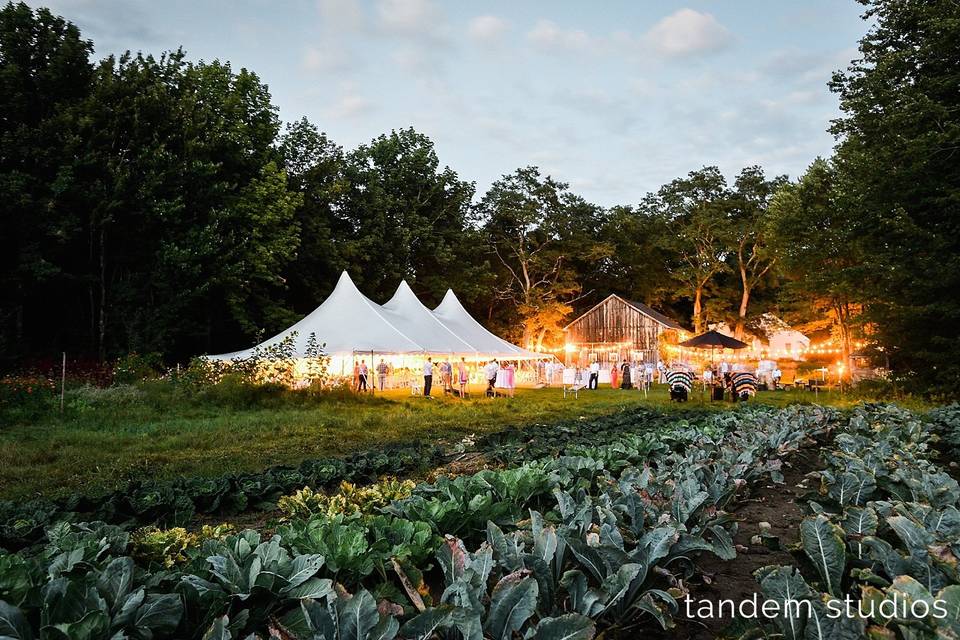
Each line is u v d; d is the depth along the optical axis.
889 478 3.58
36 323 23.34
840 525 2.59
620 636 2.17
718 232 43.41
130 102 22.20
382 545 2.45
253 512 4.86
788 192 26.56
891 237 15.92
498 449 6.66
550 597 2.01
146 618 1.77
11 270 20.27
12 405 12.29
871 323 17.16
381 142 37.59
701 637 2.18
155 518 4.39
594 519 2.78
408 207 37.12
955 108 14.84
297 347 18.95
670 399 20.27
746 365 33.38
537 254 44.56
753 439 5.59
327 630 1.64
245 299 25.78
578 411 14.88
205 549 2.48
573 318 51.50
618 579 2.03
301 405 14.70
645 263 48.47
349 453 8.19
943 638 1.53
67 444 8.88
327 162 31.56
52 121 20.44
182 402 13.76
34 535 3.63
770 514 3.86
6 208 19.08
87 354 22.75
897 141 15.29
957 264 14.16
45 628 1.66
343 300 21.67
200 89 25.89
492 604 1.76
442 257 36.28
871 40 17.08
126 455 7.85
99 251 23.09
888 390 15.92
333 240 31.03
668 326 39.31
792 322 37.47
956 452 6.00
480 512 3.00
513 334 44.69
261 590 2.02
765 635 1.74
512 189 43.84
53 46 21.62
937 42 15.07
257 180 26.09
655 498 3.15
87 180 21.45
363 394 16.70
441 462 6.71
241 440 9.39
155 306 23.67
